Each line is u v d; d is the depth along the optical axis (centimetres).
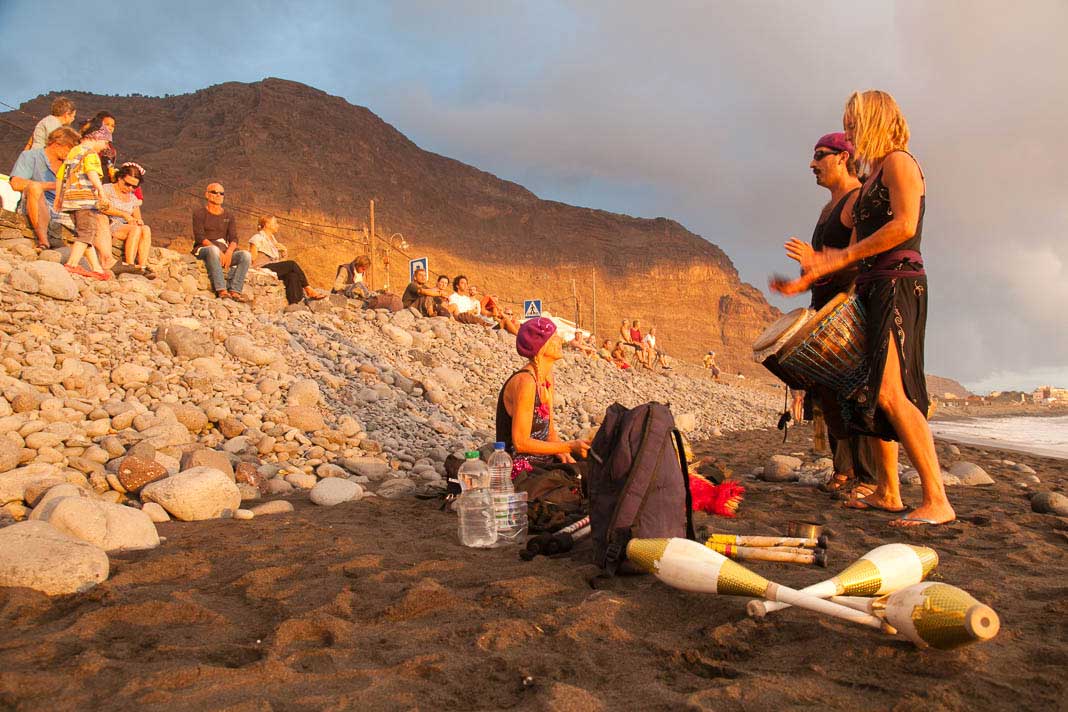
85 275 865
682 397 1944
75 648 251
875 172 484
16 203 1097
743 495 564
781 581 334
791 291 476
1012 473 798
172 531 428
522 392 481
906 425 471
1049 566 366
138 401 638
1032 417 5797
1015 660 244
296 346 948
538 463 477
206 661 243
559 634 267
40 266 771
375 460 657
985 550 400
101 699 212
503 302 9862
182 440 583
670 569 301
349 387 880
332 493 529
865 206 486
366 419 789
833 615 265
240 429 645
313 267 17300
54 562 304
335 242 18812
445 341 1327
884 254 473
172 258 1036
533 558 377
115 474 497
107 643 257
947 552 395
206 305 967
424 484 619
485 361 1311
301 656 247
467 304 1697
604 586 328
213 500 466
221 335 848
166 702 209
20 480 440
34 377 594
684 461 366
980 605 235
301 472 609
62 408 560
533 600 309
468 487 433
